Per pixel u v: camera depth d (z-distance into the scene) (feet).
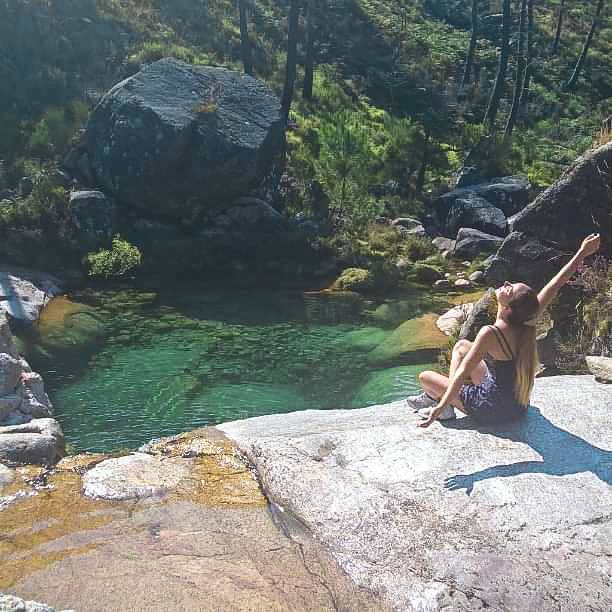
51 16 72.33
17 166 54.90
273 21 97.71
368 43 106.63
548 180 76.43
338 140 73.26
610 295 25.34
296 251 54.90
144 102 53.67
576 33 136.77
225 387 31.91
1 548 12.66
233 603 11.30
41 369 32.83
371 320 43.34
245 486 14.90
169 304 44.42
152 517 13.67
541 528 12.51
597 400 17.38
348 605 11.35
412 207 69.77
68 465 16.02
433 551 12.09
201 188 54.24
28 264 46.73
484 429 15.71
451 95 99.19
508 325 14.92
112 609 11.07
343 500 13.52
